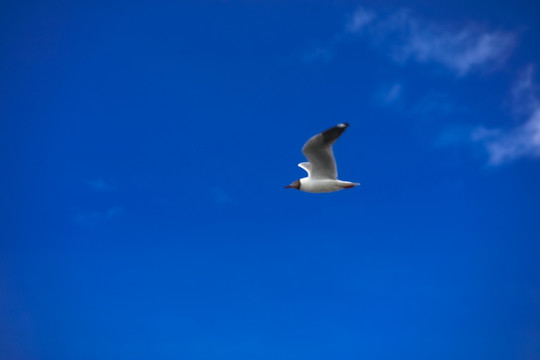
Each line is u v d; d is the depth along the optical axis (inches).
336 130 365.1
